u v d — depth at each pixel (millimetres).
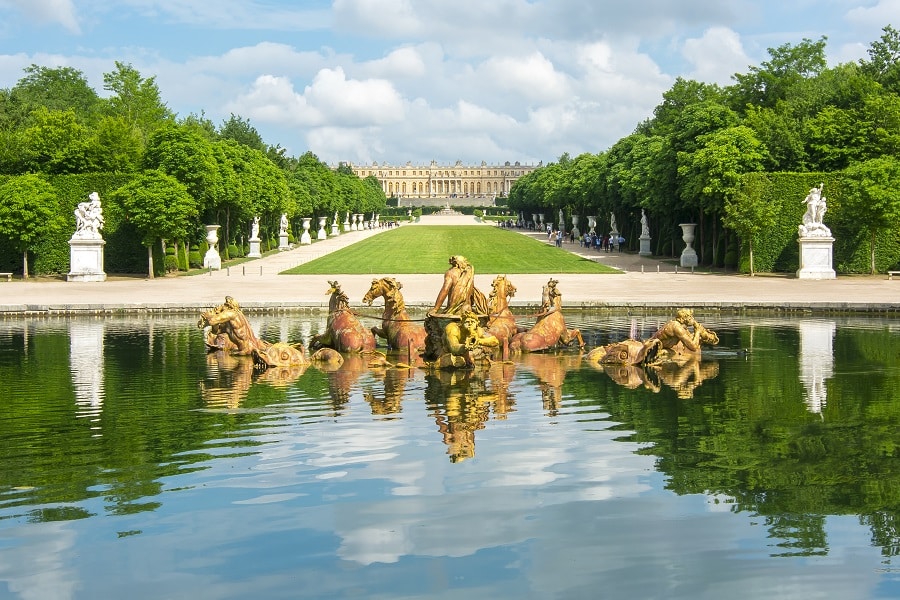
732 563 9938
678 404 18000
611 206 95812
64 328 32188
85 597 9258
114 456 14125
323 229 122750
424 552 10281
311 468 13383
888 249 57000
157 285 50031
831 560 10008
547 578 9602
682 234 74062
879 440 14930
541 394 19188
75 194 61031
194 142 66125
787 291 43875
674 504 11727
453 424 16219
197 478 12914
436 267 63469
